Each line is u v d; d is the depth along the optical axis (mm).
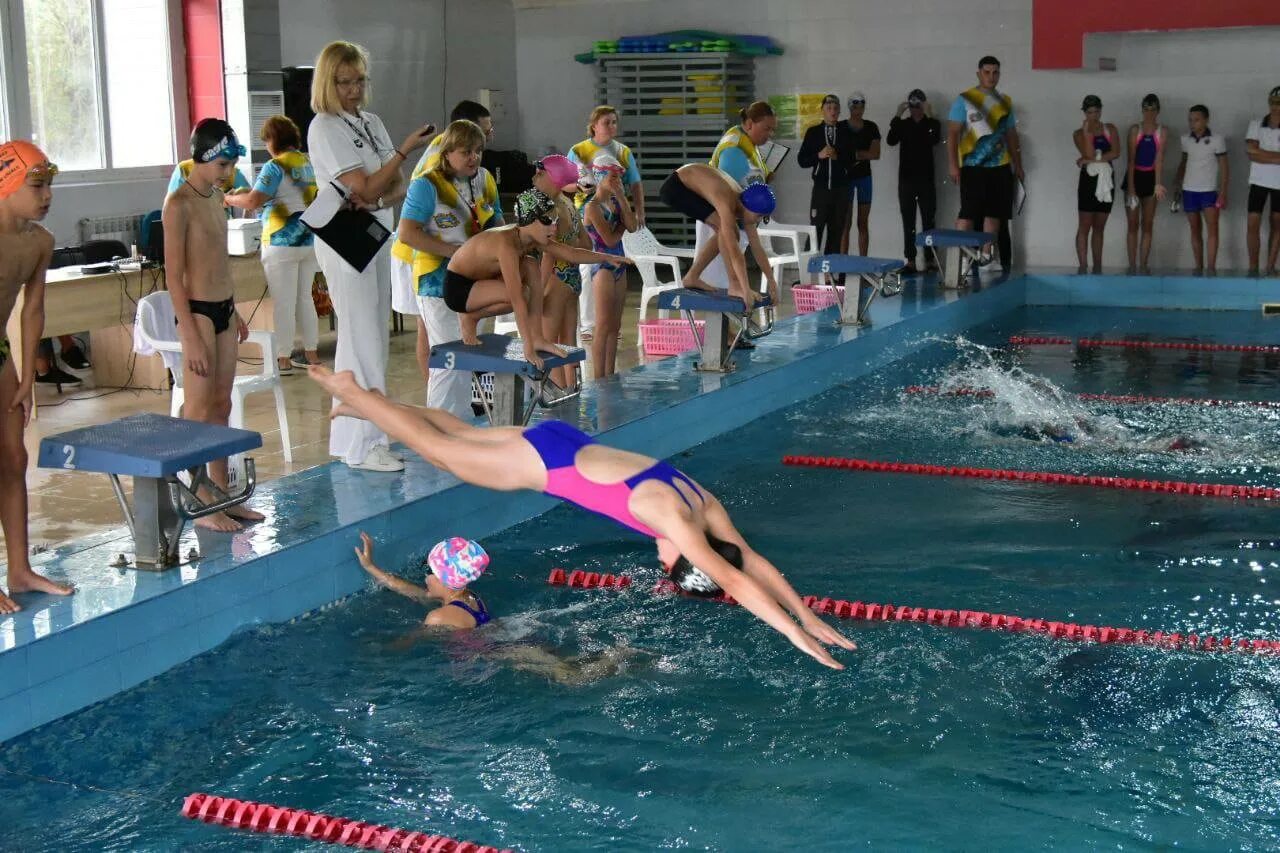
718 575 3205
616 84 13992
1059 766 3314
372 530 4750
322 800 3180
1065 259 13188
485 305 5504
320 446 6562
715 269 8188
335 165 4906
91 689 3713
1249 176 11992
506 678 3865
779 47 13680
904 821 3053
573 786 3232
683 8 13922
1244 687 3781
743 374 7359
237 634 4199
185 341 4473
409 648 4109
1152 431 6910
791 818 3070
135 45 9664
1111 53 12539
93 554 4301
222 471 4734
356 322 5160
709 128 13672
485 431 3828
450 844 2965
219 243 4582
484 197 5957
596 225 7129
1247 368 8680
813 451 6605
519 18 14461
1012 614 4355
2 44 8672
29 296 3746
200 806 3152
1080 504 5621
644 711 3641
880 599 4496
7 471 3826
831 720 3576
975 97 11680
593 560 4953
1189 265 12688
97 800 3195
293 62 11234
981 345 9719
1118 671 3896
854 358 8539
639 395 6797
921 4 13125
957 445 6668
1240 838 2975
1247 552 4961
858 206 12516
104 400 7641
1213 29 12242
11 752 3434
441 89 13320
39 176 3578
